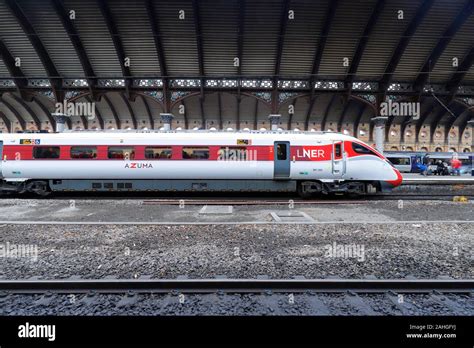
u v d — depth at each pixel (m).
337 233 5.54
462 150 39.03
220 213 7.64
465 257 4.31
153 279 3.39
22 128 35.53
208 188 10.82
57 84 21.47
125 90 21.70
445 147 37.25
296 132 10.95
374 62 20.98
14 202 9.47
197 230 5.73
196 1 17.05
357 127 35.66
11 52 19.95
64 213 7.63
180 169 10.45
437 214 7.64
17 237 5.25
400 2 17.14
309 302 3.04
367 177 10.46
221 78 21.47
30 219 6.91
